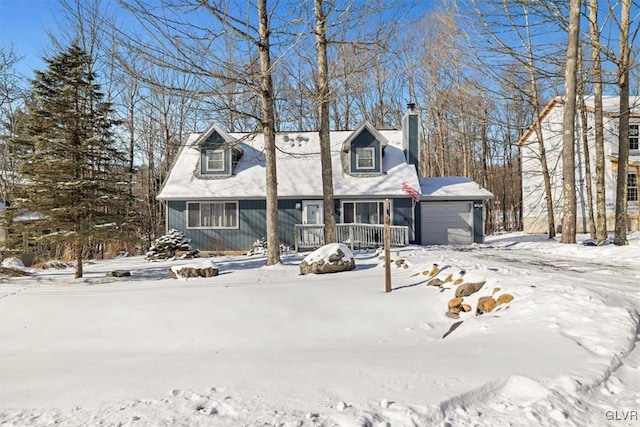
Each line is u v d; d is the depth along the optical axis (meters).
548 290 5.71
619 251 11.89
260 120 11.45
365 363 3.83
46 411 3.21
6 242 11.11
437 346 4.49
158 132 25.34
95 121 11.43
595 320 4.48
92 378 4.09
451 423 2.62
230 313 6.62
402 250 15.28
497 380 3.14
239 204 18.61
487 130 30.98
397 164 20.20
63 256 16.61
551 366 3.37
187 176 19.55
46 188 10.67
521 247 16.06
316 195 18.27
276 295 7.44
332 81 12.02
